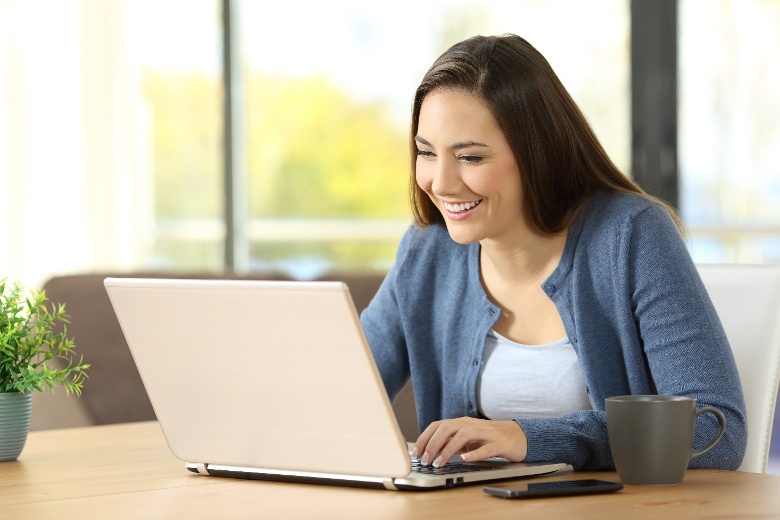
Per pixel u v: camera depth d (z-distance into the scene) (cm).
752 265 288
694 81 508
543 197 263
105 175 669
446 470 211
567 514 179
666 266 254
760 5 495
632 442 204
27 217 666
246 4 655
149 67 671
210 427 219
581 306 265
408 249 302
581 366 264
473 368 280
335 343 196
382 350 306
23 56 663
